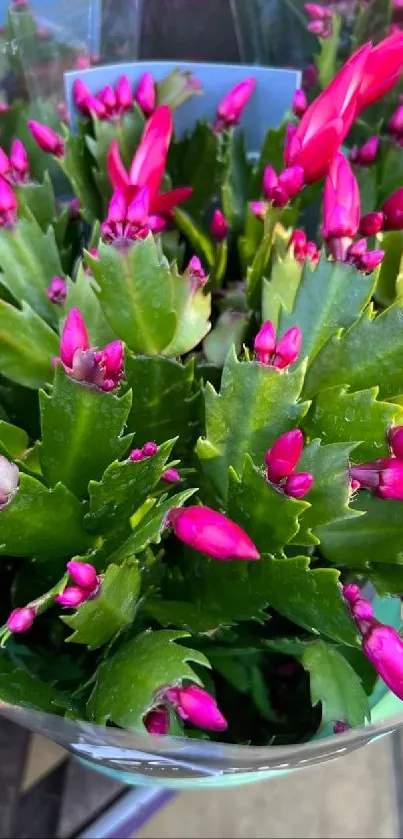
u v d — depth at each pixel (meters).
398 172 0.28
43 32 0.28
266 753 0.18
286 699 0.24
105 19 0.29
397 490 0.18
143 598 0.21
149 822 0.37
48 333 0.22
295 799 0.38
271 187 0.23
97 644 0.19
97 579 0.17
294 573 0.18
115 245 0.19
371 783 0.39
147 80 0.27
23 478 0.18
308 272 0.21
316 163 0.22
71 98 0.28
